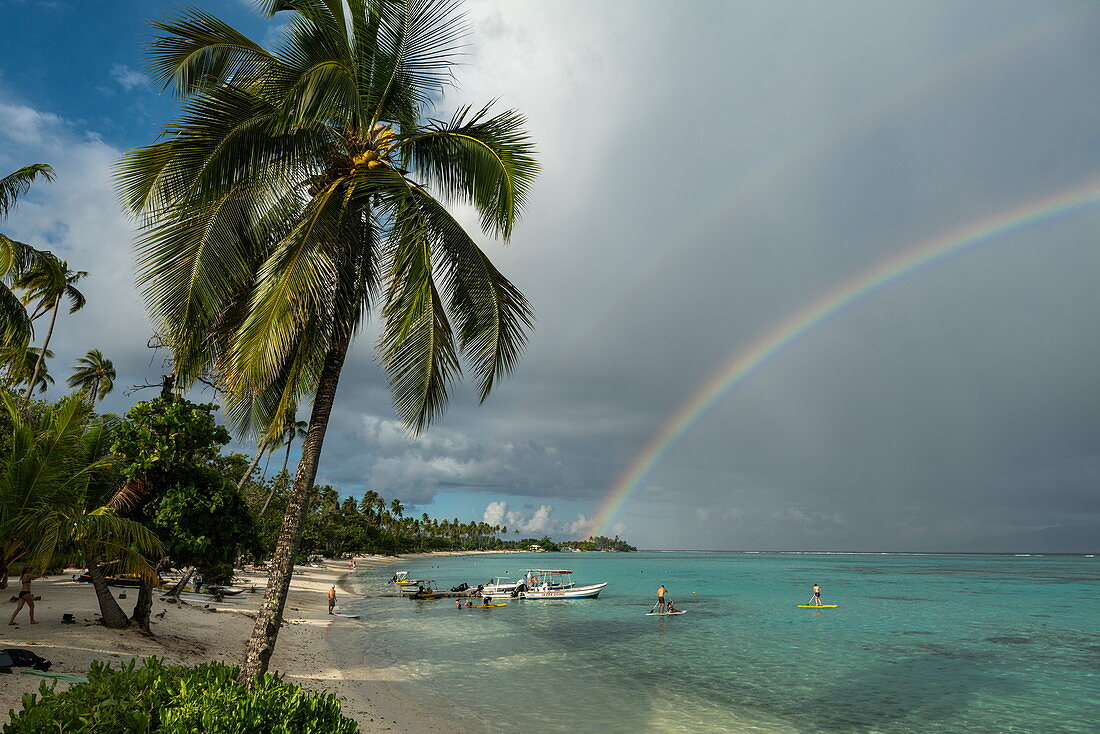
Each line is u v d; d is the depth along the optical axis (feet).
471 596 205.87
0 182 70.85
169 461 65.57
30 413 97.76
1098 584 330.54
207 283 37.96
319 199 41.42
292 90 36.96
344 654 92.07
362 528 502.38
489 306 44.45
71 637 62.49
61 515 54.03
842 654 107.96
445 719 59.16
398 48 44.88
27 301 107.45
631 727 60.49
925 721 66.54
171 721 19.71
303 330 38.45
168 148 36.45
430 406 45.27
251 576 220.84
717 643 117.80
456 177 45.24
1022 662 102.37
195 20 37.24
